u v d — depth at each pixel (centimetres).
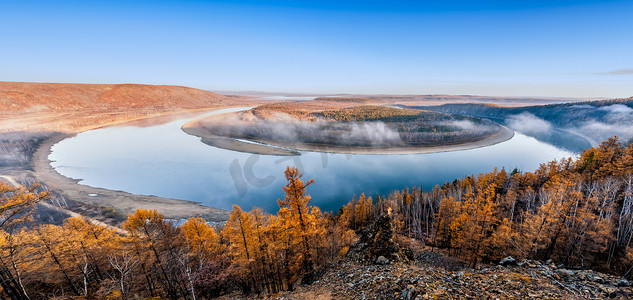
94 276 2325
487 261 2995
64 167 14688
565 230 2686
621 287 1125
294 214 2203
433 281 1252
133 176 12962
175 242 2203
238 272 2184
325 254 2945
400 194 7744
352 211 6412
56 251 2005
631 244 2986
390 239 2547
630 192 3762
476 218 3284
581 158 6006
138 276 2077
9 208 1353
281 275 2391
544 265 1554
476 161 18050
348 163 16638
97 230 2369
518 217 4303
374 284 1427
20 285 1662
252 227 2131
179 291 2194
